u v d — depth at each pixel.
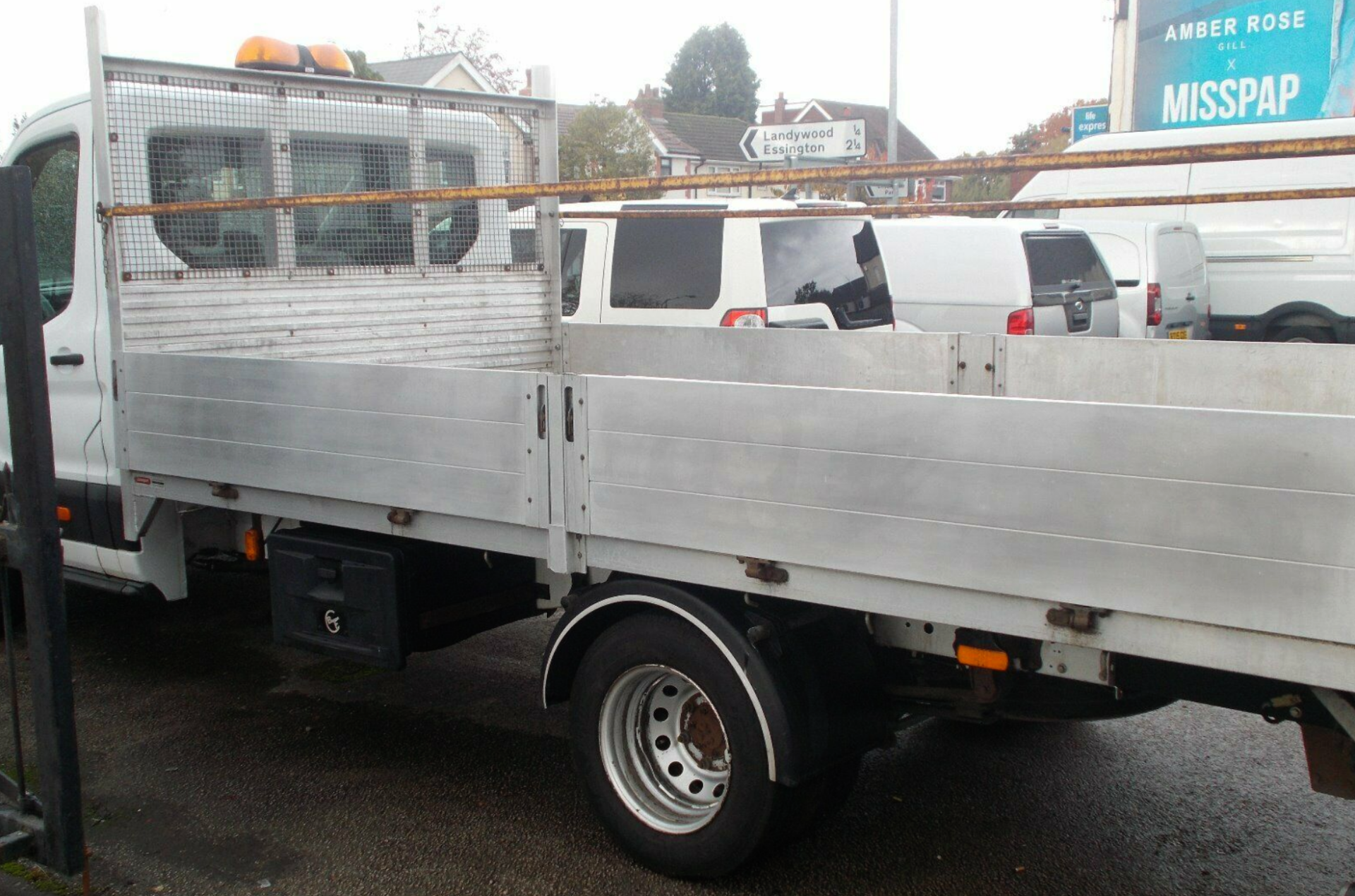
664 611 3.61
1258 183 13.64
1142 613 2.62
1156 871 3.81
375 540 4.25
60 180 5.36
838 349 5.29
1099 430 2.63
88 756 4.76
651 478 3.38
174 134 4.93
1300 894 3.68
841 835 4.05
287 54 5.32
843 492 3.02
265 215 5.28
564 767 4.64
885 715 3.66
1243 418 2.45
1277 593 2.45
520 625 6.49
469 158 6.02
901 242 10.91
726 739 3.51
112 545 5.14
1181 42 19.84
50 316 5.47
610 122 29.92
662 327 5.89
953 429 2.83
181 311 4.98
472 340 6.11
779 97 58.34
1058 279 10.89
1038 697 3.42
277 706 5.32
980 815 4.21
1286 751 4.76
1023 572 2.77
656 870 3.77
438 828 4.12
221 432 4.41
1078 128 22.77
